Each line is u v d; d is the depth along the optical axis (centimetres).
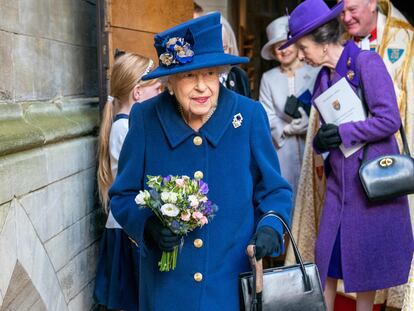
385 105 348
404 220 366
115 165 360
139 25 411
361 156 361
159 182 242
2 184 250
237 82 433
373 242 361
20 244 267
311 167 434
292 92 500
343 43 376
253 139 260
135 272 354
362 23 421
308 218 437
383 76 352
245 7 822
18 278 265
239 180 257
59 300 320
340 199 369
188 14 448
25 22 301
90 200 379
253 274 244
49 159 306
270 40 514
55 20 347
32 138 283
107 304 368
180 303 258
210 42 246
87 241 372
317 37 359
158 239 248
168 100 265
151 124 264
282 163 502
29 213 280
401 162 350
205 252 256
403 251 364
